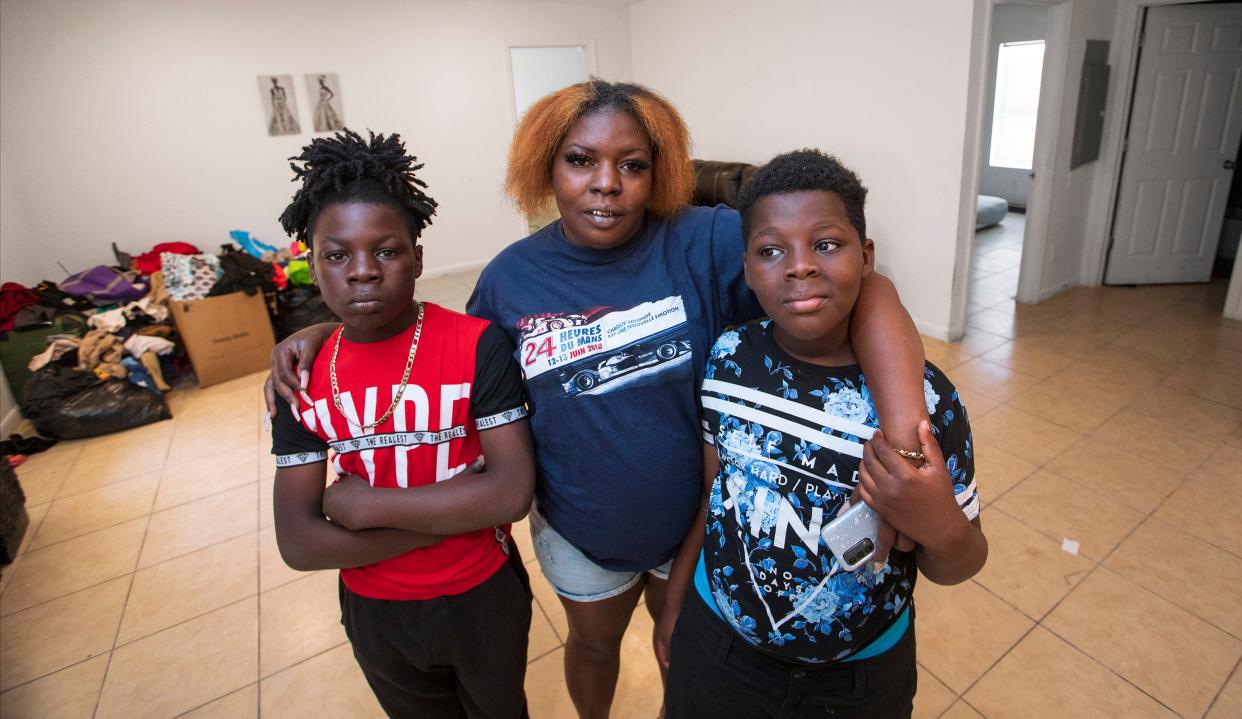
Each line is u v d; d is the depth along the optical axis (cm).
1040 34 693
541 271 103
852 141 429
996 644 179
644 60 645
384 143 88
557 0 612
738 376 87
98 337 362
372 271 83
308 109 532
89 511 272
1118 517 227
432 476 97
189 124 490
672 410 102
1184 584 196
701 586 96
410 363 92
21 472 307
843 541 75
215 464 307
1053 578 201
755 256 80
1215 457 257
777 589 82
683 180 100
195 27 478
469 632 104
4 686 187
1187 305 424
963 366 357
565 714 166
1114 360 351
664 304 100
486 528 102
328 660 190
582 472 104
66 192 457
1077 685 166
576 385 100
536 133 95
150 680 186
